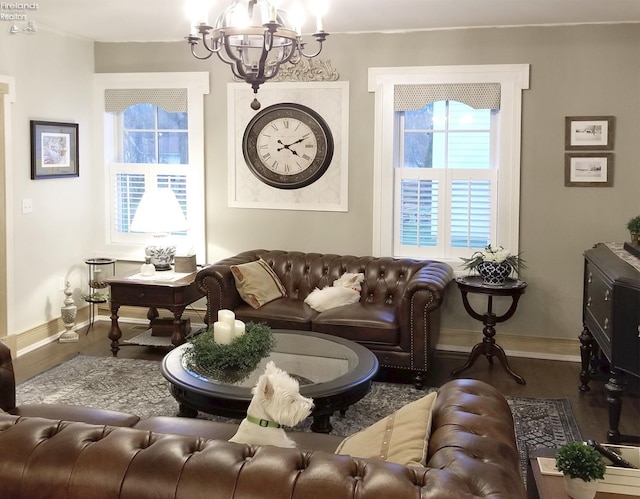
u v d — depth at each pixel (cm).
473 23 494
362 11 455
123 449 162
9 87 487
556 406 412
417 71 520
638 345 331
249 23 295
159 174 586
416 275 464
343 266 513
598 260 400
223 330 337
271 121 553
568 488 197
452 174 531
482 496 148
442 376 473
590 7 441
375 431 205
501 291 455
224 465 154
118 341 514
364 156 539
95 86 586
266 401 200
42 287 534
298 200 557
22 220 508
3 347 284
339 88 536
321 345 379
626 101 489
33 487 158
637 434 365
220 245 579
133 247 593
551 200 507
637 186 492
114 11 465
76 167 568
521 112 505
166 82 571
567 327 513
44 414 274
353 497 144
